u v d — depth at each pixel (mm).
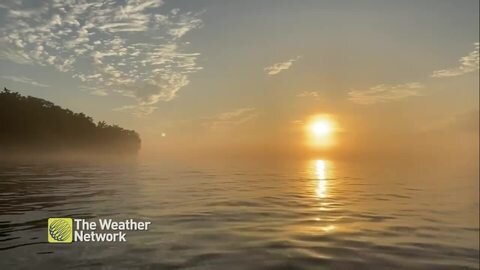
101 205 18250
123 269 8906
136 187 27250
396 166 90750
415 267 9617
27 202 18969
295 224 14484
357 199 23500
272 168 67875
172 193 24016
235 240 11664
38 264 9172
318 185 33219
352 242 11805
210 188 27844
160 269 8930
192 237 11969
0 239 11328
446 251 11172
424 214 18328
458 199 25141
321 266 9375
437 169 77000
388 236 12938
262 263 9477
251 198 22281
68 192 23312
